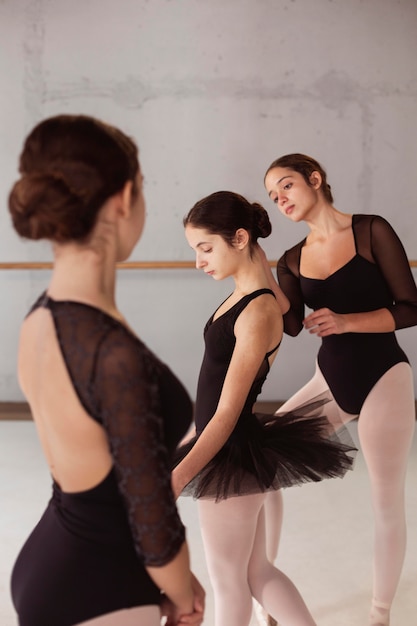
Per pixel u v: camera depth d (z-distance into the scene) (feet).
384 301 8.44
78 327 3.77
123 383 3.66
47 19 18.08
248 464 6.41
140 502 3.71
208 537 6.47
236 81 18.25
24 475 13.96
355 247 8.39
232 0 18.06
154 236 18.67
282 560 10.41
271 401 19.10
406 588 9.48
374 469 8.26
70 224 3.76
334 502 12.59
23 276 18.69
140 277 18.76
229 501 6.37
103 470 3.94
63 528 4.11
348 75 18.21
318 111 18.33
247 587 6.56
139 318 18.89
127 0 18.04
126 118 18.39
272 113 18.34
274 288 8.55
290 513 12.12
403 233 18.61
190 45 18.15
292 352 18.98
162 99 18.30
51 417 3.91
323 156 18.45
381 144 18.40
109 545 4.01
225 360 6.59
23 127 18.37
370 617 8.48
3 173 18.43
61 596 4.00
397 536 8.25
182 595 4.02
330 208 8.53
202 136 18.40
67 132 3.83
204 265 6.64
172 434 4.07
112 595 3.98
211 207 6.50
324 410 8.30
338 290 8.45
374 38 18.12
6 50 18.16
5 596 9.28
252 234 6.62
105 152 3.84
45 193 3.71
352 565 10.25
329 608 9.07
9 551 10.56
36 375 3.93
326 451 6.84
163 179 18.53
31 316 4.05
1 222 18.45
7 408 18.57
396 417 8.21
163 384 3.95
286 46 18.15
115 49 18.17
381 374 8.29
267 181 8.47
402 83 18.24
